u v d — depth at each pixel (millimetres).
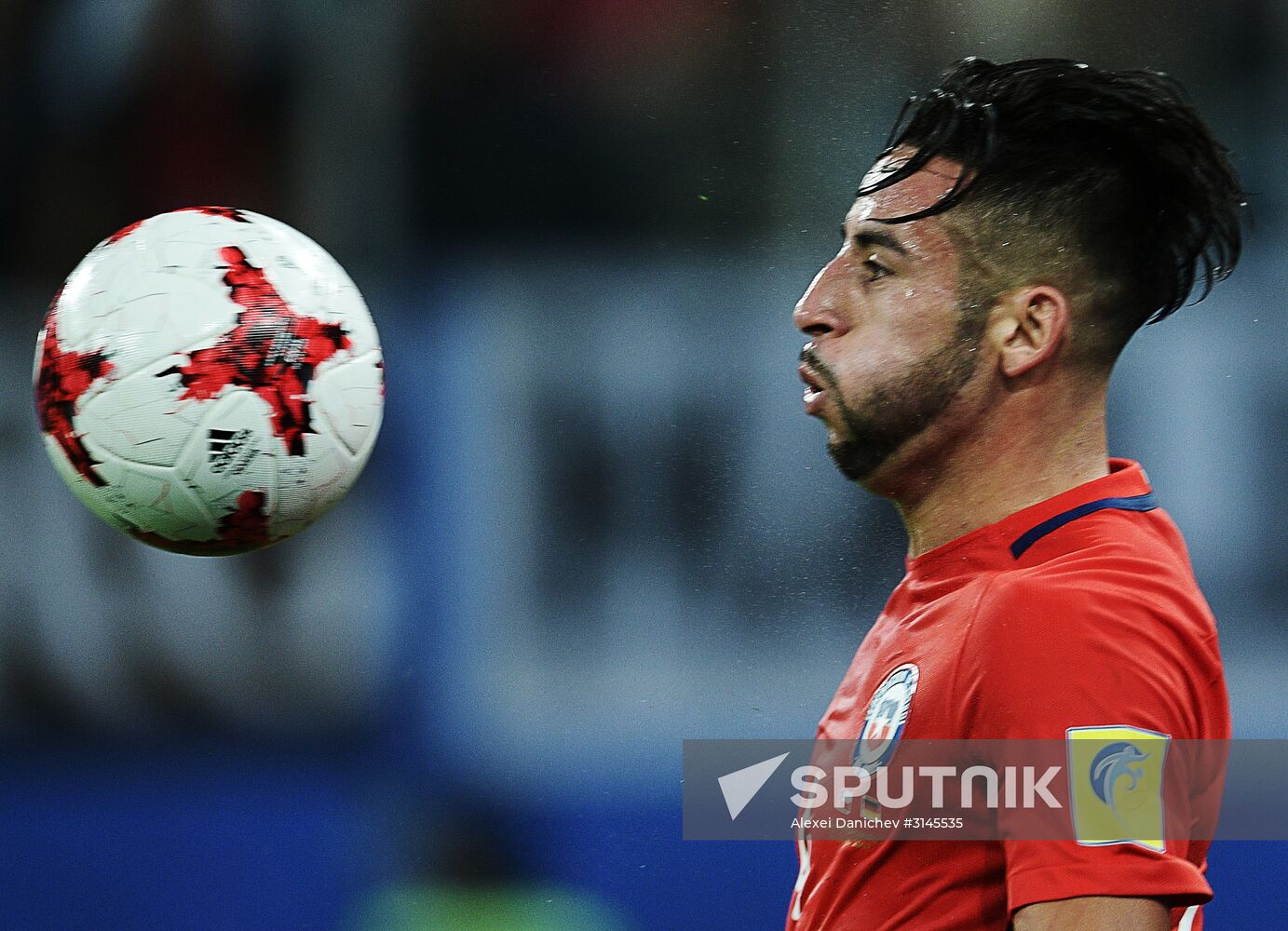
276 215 24031
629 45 23297
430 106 24016
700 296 21875
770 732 19094
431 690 20203
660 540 20562
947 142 7207
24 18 24047
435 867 18969
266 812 19609
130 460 7410
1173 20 22328
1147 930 6105
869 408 7234
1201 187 7211
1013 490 7207
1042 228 7082
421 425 21312
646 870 18344
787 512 20109
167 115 24016
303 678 20125
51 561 20391
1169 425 20484
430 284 23266
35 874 19219
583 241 23438
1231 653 19906
